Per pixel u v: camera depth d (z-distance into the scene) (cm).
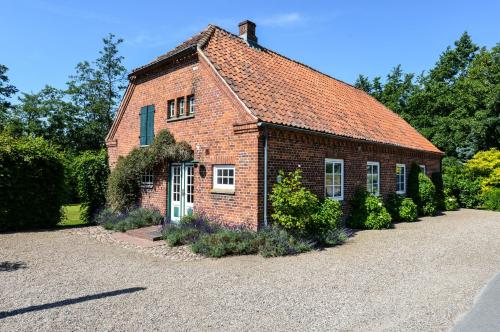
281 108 1201
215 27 1479
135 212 1370
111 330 470
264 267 792
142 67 1498
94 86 4081
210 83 1205
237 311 537
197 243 949
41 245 1038
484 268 793
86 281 688
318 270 766
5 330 467
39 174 1351
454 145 2881
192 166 1279
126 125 1642
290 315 523
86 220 1588
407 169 1858
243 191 1059
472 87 2767
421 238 1151
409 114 3356
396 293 621
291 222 992
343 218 1341
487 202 2127
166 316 517
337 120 1430
